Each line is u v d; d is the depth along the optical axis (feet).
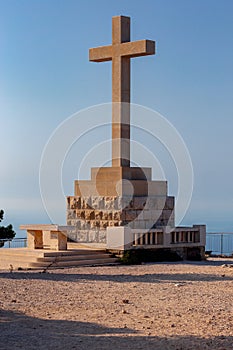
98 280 65.57
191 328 42.68
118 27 92.32
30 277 66.85
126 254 85.97
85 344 38.22
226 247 106.32
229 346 37.96
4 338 39.52
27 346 37.68
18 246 101.50
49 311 48.08
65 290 58.03
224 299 54.34
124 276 69.56
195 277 69.05
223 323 44.37
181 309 49.44
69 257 83.46
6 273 70.74
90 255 85.56
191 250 94.53
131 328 42.47
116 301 52.65
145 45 89.40
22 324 43.52
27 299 52.80
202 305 51.29
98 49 94.43
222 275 70.90
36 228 88.69
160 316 46.65
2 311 47.83
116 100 91.97
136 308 49.70
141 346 37.81
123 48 91.61
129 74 92.68
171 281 65.51
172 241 92.32
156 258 89.71
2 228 119.24
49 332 41.16
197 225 95.20
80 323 43.91
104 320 44.98
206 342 38.83
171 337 40.04
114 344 38.24
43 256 83.05
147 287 60.95
